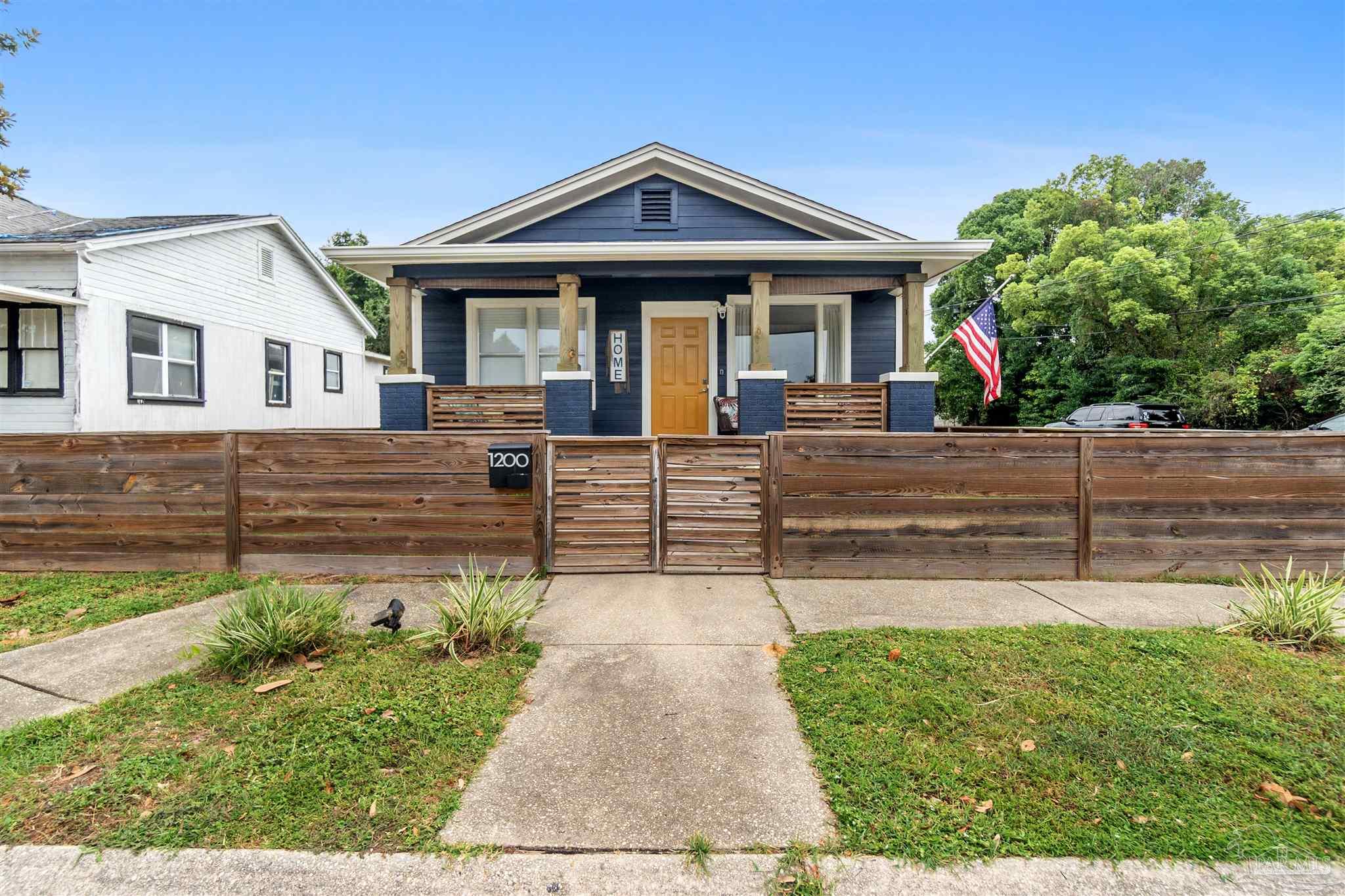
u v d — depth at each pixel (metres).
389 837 2.13
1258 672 3.32
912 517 5.32
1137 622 4.21
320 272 15.10
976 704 3.00
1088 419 15.60
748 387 7.74
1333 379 16.31
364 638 3.87
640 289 9.63
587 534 5.44
